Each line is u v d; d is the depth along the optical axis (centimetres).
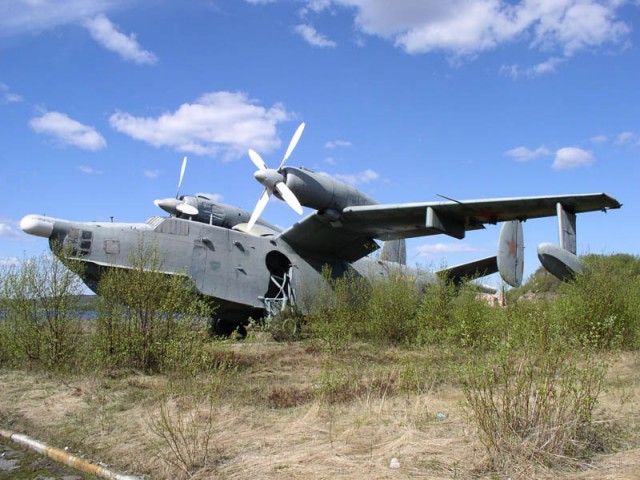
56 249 1192
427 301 1291
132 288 866
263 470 385
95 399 639
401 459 400
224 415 539
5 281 887
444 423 494
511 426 414
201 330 879
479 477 363
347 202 1481
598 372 470
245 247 1522
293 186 1386
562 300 997
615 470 362
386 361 927
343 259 1741
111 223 1397
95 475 413
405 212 1407
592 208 1190
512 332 543
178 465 399
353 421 513
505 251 1494
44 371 830
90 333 895
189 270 1402
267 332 1430
